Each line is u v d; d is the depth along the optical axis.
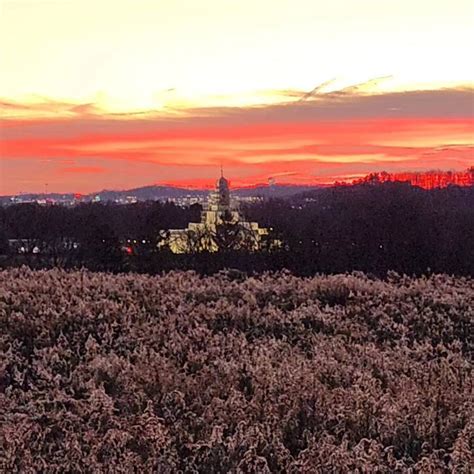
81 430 9.13
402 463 8.02
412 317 16.39
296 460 8.23
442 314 16.72
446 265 43.94
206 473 8.32
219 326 15.27
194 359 12.22
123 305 15.99
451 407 9.99
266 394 10.27
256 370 11.20
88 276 20.41
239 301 16.92
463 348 14.51
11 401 10.12
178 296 17.19
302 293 18.39
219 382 10.95
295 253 45.84
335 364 11.70
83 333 13.77
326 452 8.11
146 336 13.75
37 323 14.09
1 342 12.96
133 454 8.16
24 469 7.96
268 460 8.32
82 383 10.88
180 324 14.78
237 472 7.86
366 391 10.28
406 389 10.58
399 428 9.16
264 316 15.90
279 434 8.95
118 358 11.99
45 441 8.95
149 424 8.75
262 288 18.64
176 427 9.12
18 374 11.12
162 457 8.26
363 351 13.12
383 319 16.03
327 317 15.81
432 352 13.77
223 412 9.51
